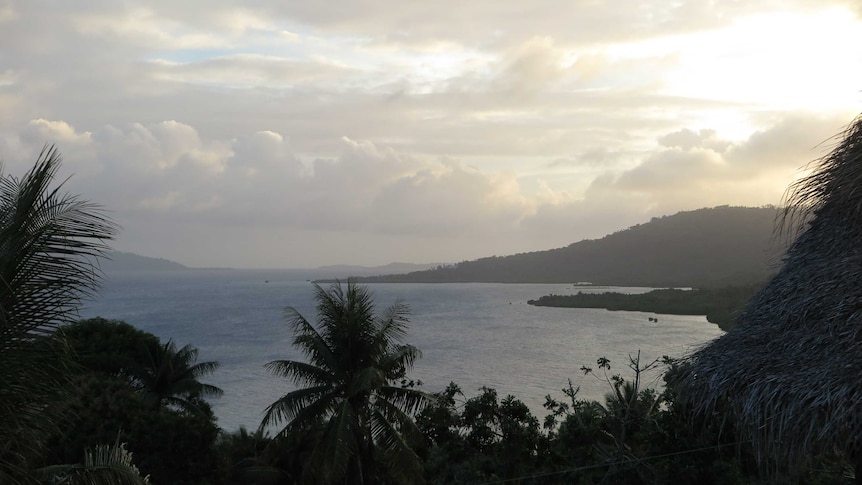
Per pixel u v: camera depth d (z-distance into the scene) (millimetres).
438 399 28250
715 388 7094
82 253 6895
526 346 143000
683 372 7930
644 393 28281
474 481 28547
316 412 26469
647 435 24359
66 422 7707
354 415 25344
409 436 26781
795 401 5996
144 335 39906
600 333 165875
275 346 153250
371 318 27812
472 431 30469
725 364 7238
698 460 21828
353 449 24422
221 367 121500
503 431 29906
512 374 104875
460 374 106312
